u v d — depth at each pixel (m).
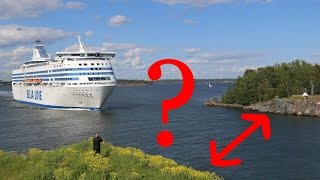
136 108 131.50
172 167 23.06
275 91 153.25
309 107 124.62
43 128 79.69
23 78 151.00
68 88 113.75
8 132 74.12
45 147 59.53
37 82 134.38
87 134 72.44
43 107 128.25
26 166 23.41
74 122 89.50
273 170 48.09
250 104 151.75
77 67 113.44
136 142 65.50
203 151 58.81
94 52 117.38
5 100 173.00
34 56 147.12
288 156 55.94
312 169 48.59
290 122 102.31
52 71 123.56
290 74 159.88
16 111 117.25
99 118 97.88
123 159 24.73
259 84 156.38
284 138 71.94
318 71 154.75
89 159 22.03
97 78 113.12
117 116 103.12
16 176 21.70
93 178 19.97
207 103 160.50
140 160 24.39
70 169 21.16
